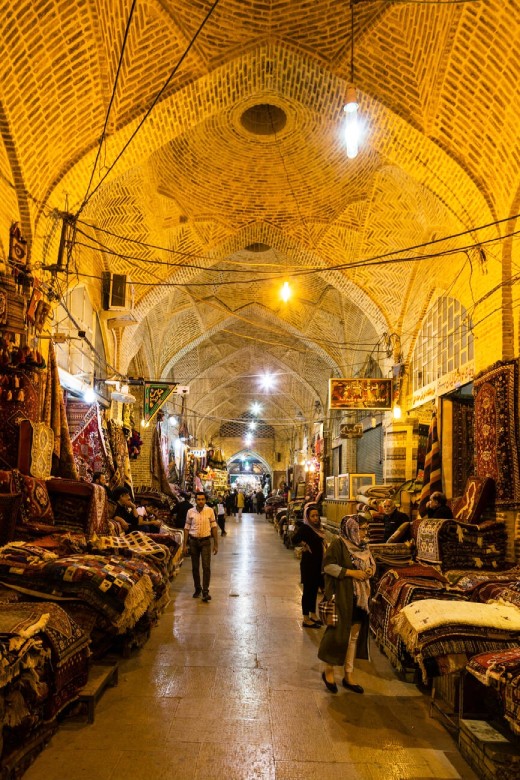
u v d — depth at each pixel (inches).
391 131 260.8
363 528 173.3
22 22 182.4
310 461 808.3
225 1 228.2
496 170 242.4
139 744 122.7
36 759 115.3
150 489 470.9
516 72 206.1
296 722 136.9
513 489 236.8
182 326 593.9
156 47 230.5
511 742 113.1
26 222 221.8
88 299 352.8
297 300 573.6
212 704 146.1
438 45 223.1
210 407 963.3
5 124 199.9
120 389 386.3
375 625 218.1
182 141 335.9
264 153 349.1
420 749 124.9
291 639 211.5
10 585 150.4
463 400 338.6
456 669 134.8
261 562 436.5
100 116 235.1
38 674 111.3
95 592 150.9
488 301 264.2
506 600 165.6
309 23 239.1
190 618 241.4
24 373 205.3
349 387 419.5
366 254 397.7
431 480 326.0
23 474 198.8
